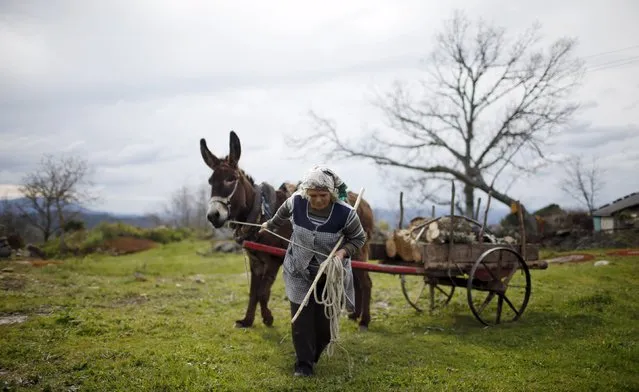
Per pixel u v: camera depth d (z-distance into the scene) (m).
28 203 32.22
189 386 4.27
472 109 29.70
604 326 6.60
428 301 8.84
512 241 7.45
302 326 4.73
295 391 4.33
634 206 26.70
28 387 4.21
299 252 4.69
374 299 9.19
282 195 6.67
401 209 7.77
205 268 16.12
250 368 4.86
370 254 7.77
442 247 6.60
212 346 5.46
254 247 6.02
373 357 5.37
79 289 9.19
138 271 13.83
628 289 9.22
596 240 21.81
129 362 4.78
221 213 5.98
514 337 6.13
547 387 4.38
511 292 9.16
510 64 29.22
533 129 27.92
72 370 4.62
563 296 8.51
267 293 6.49
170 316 7.12
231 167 6.22
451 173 29.67
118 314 6.95
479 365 5.11
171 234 31.11
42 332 5.77
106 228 27.98
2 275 10.29
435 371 4.88
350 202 6.95
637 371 4.88
